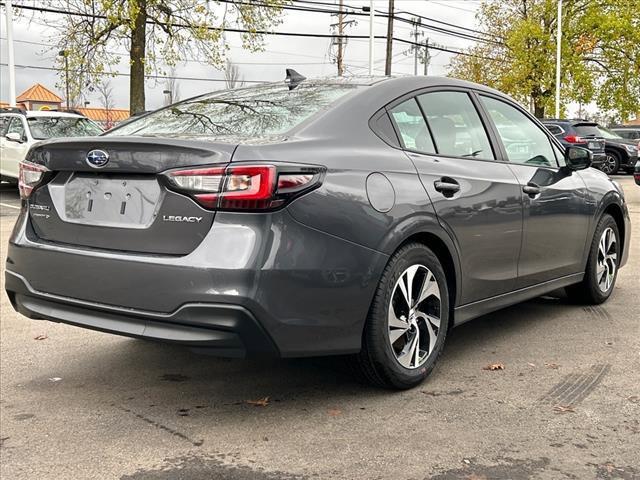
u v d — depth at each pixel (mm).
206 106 3941
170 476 2691
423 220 3463
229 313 2822
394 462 2775
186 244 2949
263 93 3988
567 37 28844
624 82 29375
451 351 4250
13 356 4234
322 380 3756
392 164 3449
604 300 5438
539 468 2711
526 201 4273
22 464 2816
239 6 18453
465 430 3074
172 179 2979
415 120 3795
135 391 3637
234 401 3475
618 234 5559
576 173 5066
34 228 3498
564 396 3471
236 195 2877
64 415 3324
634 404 3357
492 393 3521
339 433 3064
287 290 2916
